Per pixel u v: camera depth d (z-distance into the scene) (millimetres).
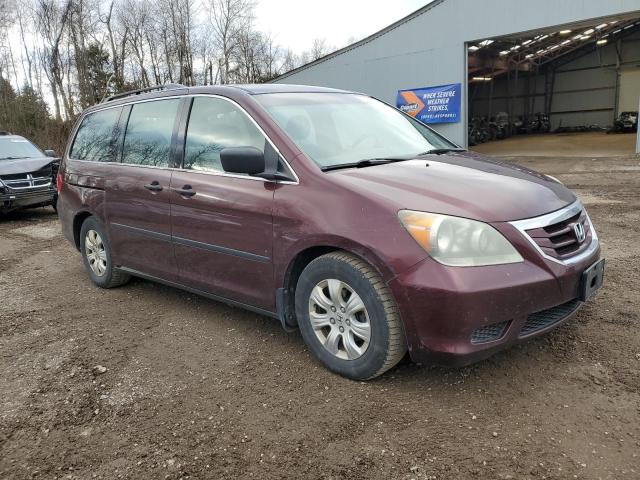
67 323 4500
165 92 4555
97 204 5039
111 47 38781
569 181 13328
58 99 35875
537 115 44719
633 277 4859
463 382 3146
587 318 3941
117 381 3422
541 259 2879
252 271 3635
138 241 4621
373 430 2742
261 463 2551
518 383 3107
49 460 2656
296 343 3822
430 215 2830
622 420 2707
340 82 25625
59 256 7152
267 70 47469
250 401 3092
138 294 5168
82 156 5434
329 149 3619
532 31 20078
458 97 22094
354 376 3182
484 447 2561
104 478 2502
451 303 2703
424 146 4207
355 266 3031
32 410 3123
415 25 22703
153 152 4480
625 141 28266
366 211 2990
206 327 4227
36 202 10641
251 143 3686
